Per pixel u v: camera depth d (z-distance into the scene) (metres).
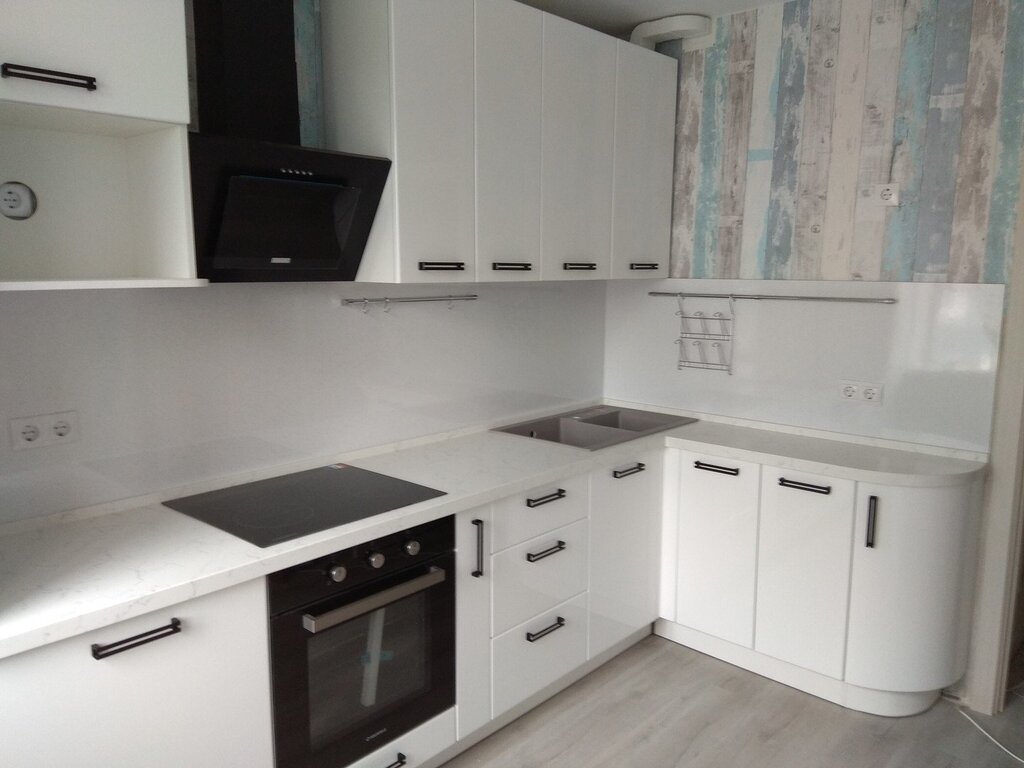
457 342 2.88
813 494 2.61
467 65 2.30
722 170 3.14
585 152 2.79
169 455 2.09
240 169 1.81
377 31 2.12
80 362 1.89
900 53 2.65
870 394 2.83
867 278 2.81
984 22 2.47
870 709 2.63
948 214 2.61
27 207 1.75
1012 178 2.47
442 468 2.47
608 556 2.78
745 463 2.76
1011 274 2.49
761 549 2.76
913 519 2.44
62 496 1.90
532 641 2.49
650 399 3.49
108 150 1.88
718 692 2.75
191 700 1.64
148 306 2.00
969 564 2.58
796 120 2.91
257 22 1.93
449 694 2.24
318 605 1.86
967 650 2.67
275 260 2.03
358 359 2.53
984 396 2.58
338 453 2.52
